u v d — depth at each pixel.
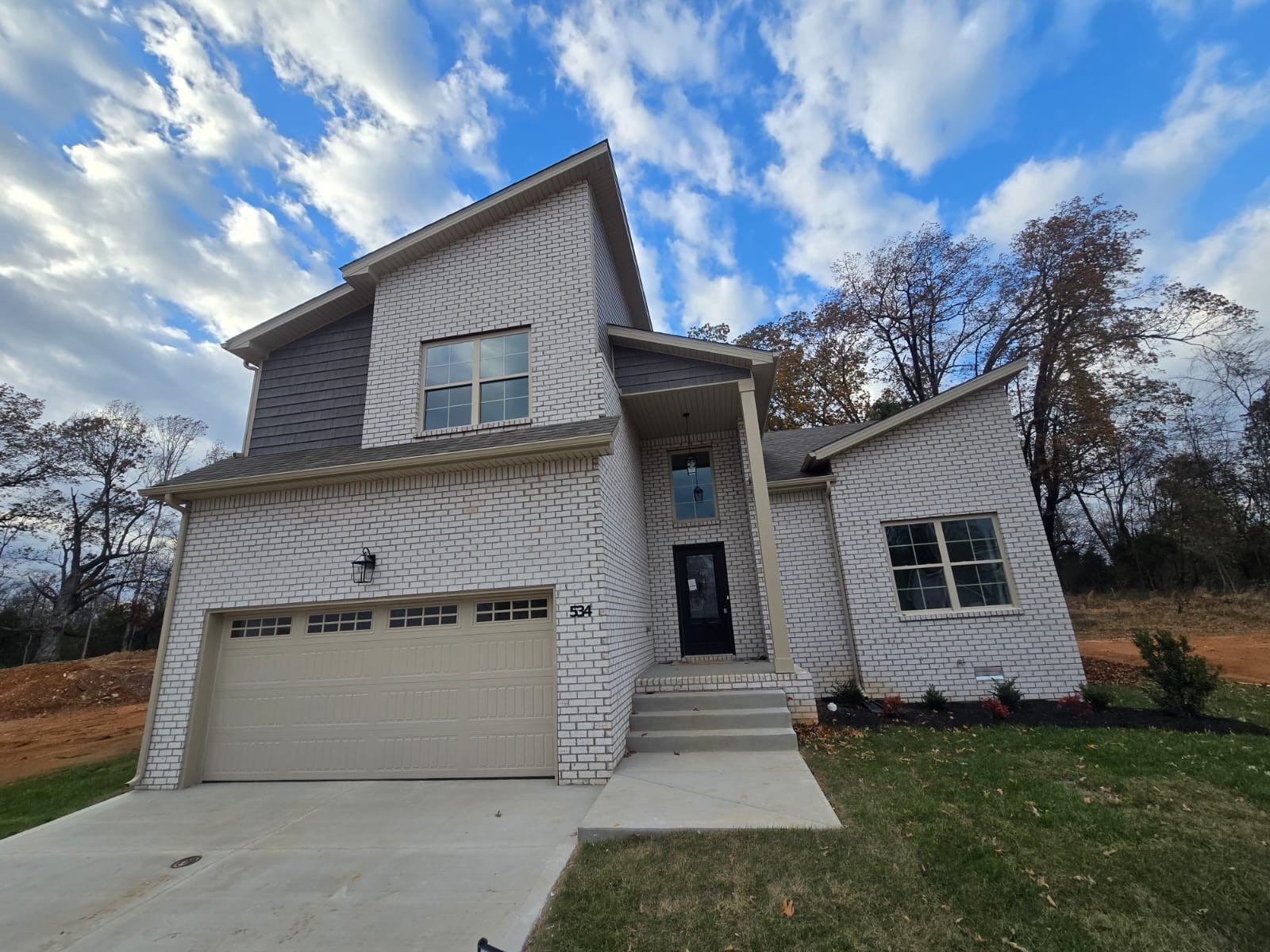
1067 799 4.71
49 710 15.51
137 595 32.53
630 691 7.55
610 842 4.33
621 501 8.30
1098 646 15.62
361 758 6.73
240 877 4.12
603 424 7.38
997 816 4.41
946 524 9.88
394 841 4.64
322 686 7.07
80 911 3.71
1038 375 22.58
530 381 8.34
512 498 7.11
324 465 7.64
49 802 6.52
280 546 7.50
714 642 10.39
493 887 3.70
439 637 6.98
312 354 9.77
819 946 2.86
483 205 9.05
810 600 10.09
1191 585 23.97
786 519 10.52
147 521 32.88
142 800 6.29
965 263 24.20
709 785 5.43
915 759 6.13
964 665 9.20
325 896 3.73
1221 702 8.48
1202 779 5.08
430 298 9.14
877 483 10.13
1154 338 21.17
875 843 3.99
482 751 6.52
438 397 8.76
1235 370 24.42
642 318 13.21
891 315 26.08
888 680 9.34
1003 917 3.05
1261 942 2.80
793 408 25.53
